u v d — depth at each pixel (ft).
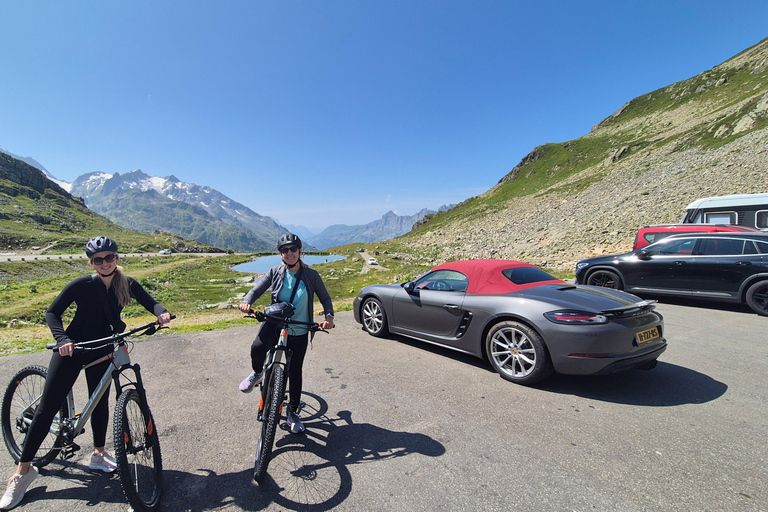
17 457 9.93
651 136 292.20
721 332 22.18
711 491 8.54
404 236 431.02
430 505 8.30
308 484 9.18
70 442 9.46
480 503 8.32
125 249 376.27
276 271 12.41
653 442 10.74
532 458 10.04
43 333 31.17
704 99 321.73
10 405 10.45
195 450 10.78
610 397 13.89
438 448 10.62
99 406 9.86
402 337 22.68
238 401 14.08
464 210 414.62
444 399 13.91
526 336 15.06
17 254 253.44
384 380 15.85
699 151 167.12
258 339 11.71
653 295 34.01
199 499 8.74
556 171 367.25
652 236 34.99
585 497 8.44
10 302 62.64
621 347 13.88
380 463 9.96
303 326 11.76
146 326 9.93
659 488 8.69
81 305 9.71
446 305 18.30
